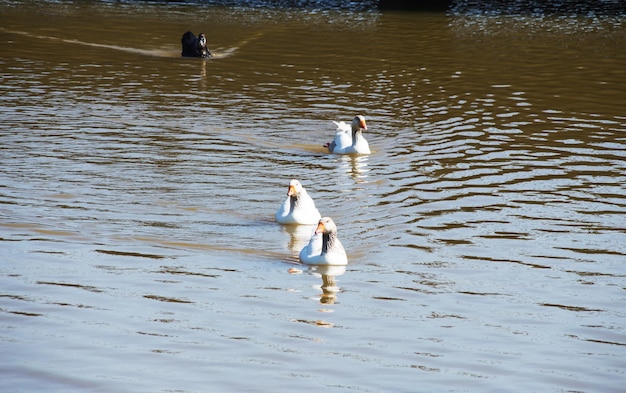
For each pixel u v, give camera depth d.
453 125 25.50
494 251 15.85
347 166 21.39
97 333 12.22
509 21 45.50
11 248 15.32
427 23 44.34
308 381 11.04
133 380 10.93
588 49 37.94
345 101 28.36
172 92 29.03
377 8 49.09
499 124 25.64
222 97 28.53
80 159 21.06
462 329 12.70
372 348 12.02
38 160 20.83
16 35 38.41
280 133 24.41
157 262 14.98
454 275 14.74
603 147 23.23
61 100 27.33
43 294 13.47
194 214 17.52
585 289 14.25
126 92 28.81
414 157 22.19
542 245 16.19
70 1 48.62
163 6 47.75
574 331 12.71
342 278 14.55
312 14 46.38
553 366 11.62
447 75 32.50
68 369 11.17
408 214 17.83
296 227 17.02
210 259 15.23
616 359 11.86
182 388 10.77
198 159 21.52
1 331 12.16
